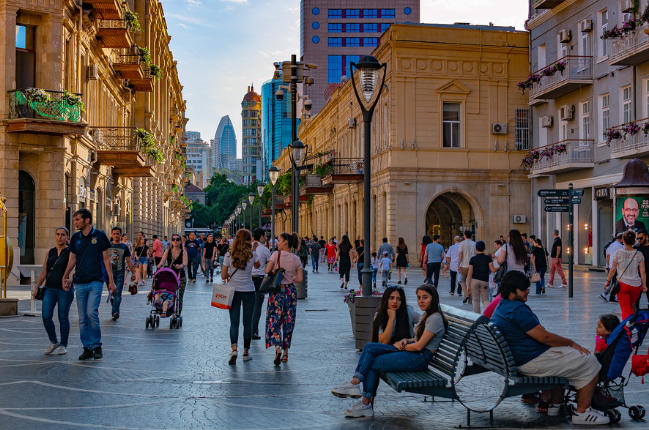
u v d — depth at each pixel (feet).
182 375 31.01
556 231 88.48
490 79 144.15
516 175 144.87
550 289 84.64
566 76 116.06
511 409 25.46
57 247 36.52
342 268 87.97
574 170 121.49
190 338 42.60
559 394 24.49
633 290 41.68
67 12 87.97
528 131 145.38
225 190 517.55
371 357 24.41
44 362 33.78
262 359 35.45
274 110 543.39
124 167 124.47
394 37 140.46
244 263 34.60
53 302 36.04
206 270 102.37
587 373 23.17
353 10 383.65
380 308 25.88
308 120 259.60
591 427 22.97
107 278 35.78
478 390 28.76
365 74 39.40
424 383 22.85
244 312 35.04
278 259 34.91
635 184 82.74
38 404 25.35
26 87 84.48
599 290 81.05
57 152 85.61
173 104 270.46
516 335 23.66
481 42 143.54
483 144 144.25
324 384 29.43
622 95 107.24
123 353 36.70
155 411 24.48
